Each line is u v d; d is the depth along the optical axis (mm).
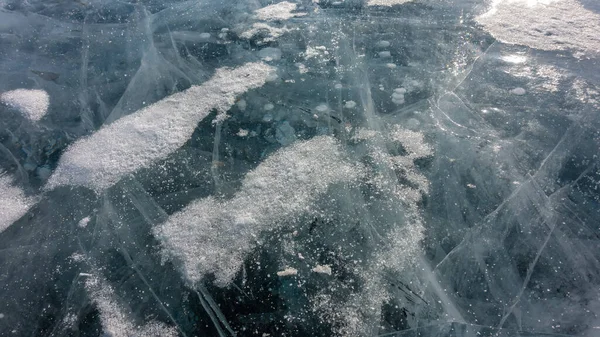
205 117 1988
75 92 2193
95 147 1883
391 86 2102
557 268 1389
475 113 1928
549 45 2271
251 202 1623
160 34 2572
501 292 1338
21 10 2859
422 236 1488
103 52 2459
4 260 1493
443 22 2541
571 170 1672
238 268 1430
